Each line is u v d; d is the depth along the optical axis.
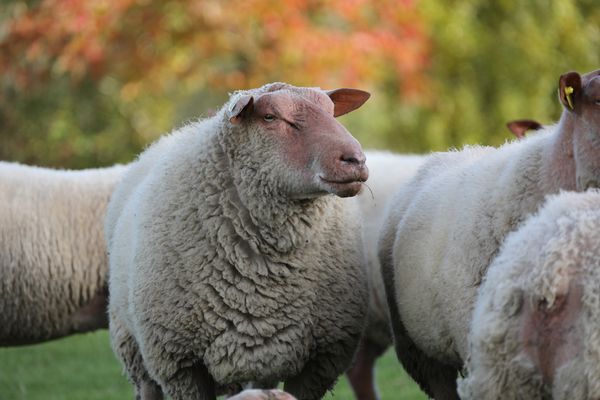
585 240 8.20
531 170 10.34
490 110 33.78
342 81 28.39
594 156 10.07
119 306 11.77
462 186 11.04
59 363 19.05
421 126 33.78
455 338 10.66
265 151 10.56
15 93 34.72
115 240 11.94
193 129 11.70
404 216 11.75
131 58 29.31
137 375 11.99
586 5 36.00
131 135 34.47
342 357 11.18
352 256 11.20
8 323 15.18
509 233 9.28
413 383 17.25
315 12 29.97
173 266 10.83
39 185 15.40
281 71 28.62
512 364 8.45
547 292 8.21
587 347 7.95
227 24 28.83
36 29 28.88
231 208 10.80
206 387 11.08
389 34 29.11
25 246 15.05
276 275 10.77
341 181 10.15
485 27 34.16
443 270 10.70
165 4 28.84
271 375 10.93
